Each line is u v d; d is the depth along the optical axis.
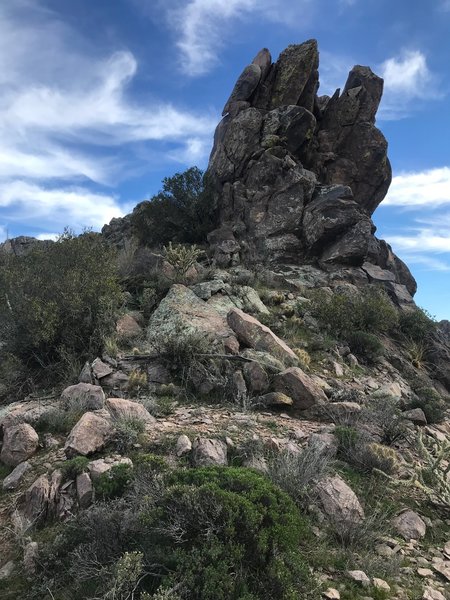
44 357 11.21
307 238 20.11
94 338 11.08
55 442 7.26
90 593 4.20
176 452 6.68
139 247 21.53
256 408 9.10
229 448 6.78
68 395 8.53
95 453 6.75
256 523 4.25
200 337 10.72
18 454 6.94
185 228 23.00
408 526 5.79
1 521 5.76
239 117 24.06
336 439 7.42
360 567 4.84
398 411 9.30
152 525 4.36
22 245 28.19
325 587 4.42
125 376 9.99
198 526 4.29
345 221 19.84
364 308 15.10
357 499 6.00
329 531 5.41
